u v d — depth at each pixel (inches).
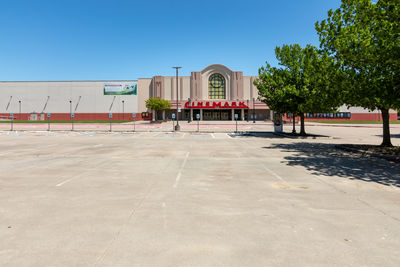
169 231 163.8
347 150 594.9
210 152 559.2
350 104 614.5
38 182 293.0
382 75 498.3
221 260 129.7
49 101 3157.0
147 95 3154.5
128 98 3157.0
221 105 3026.6
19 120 3137.3
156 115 3080.7
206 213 196.5
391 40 443.8
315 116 3107.8
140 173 344.2
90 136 1018.7
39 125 1941.4
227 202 223.8
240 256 133.8
